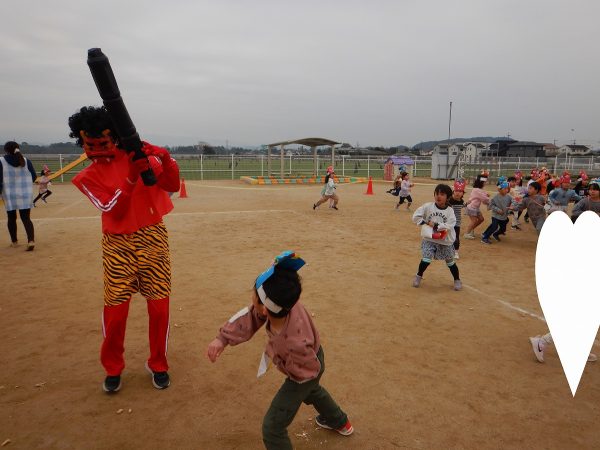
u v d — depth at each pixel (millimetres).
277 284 2334
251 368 4004
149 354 4258
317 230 11320
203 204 17062
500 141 63188
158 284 3539
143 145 3287
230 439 2994
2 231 10547
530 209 9547
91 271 7102
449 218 6230
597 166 36094
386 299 5941
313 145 30875
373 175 41594
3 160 8109
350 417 3273
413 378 3867
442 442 3002
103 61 2533
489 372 4000
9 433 3029
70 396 3508
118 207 3270
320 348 2689
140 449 2887
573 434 3117
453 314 5434
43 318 5113
